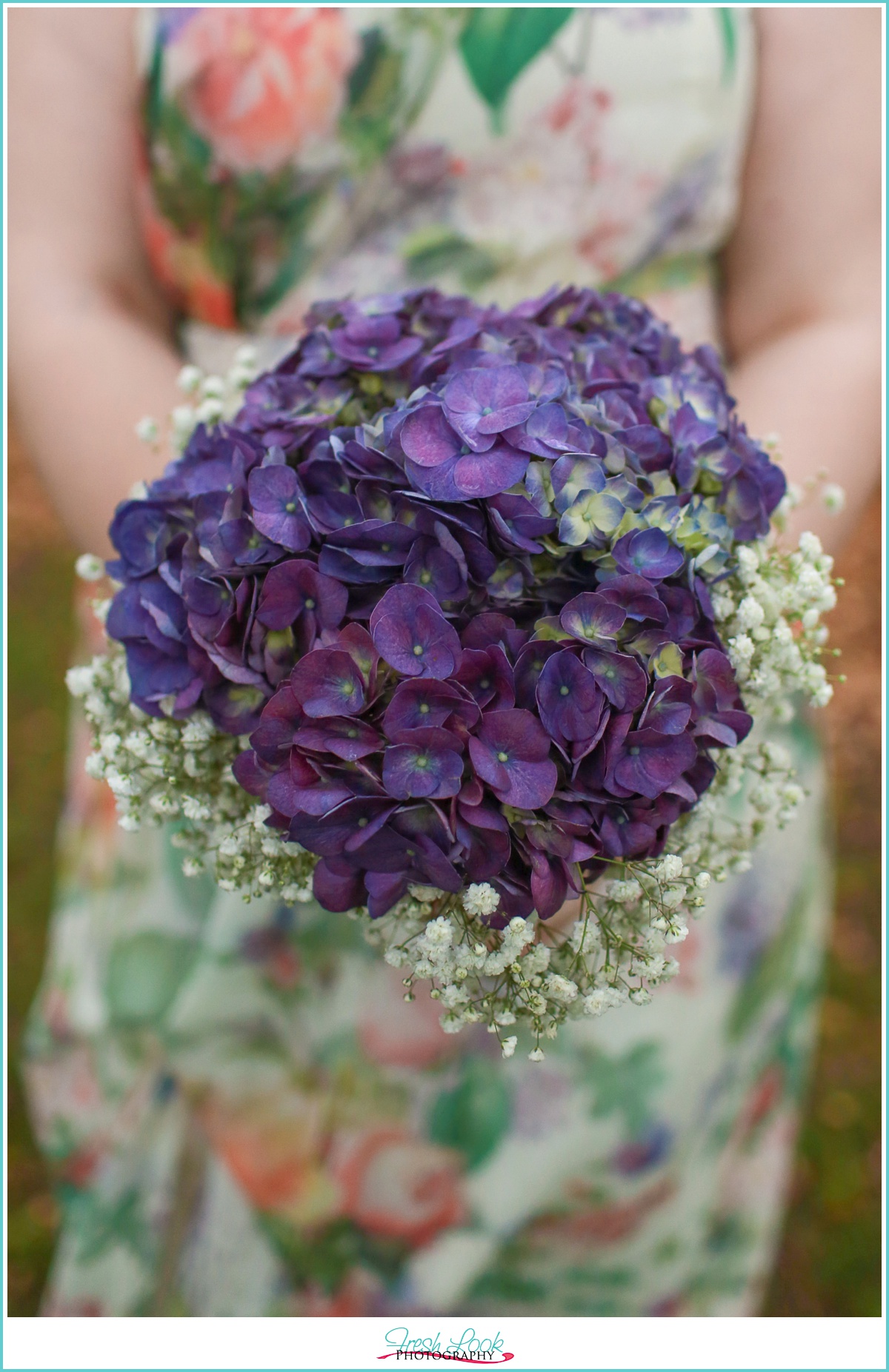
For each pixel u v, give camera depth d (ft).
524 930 2.33
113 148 3.30
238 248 3.27
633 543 2.36
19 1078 6.12
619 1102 3.26
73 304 3.23
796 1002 3.56
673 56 3.14
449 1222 3.32
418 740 2.28
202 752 2.52
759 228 3.40
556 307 2.74
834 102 3.26
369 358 2.56
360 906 2.45
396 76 3.11
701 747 2.44
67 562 8.78
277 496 2.38
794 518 3.03
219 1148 3.40
